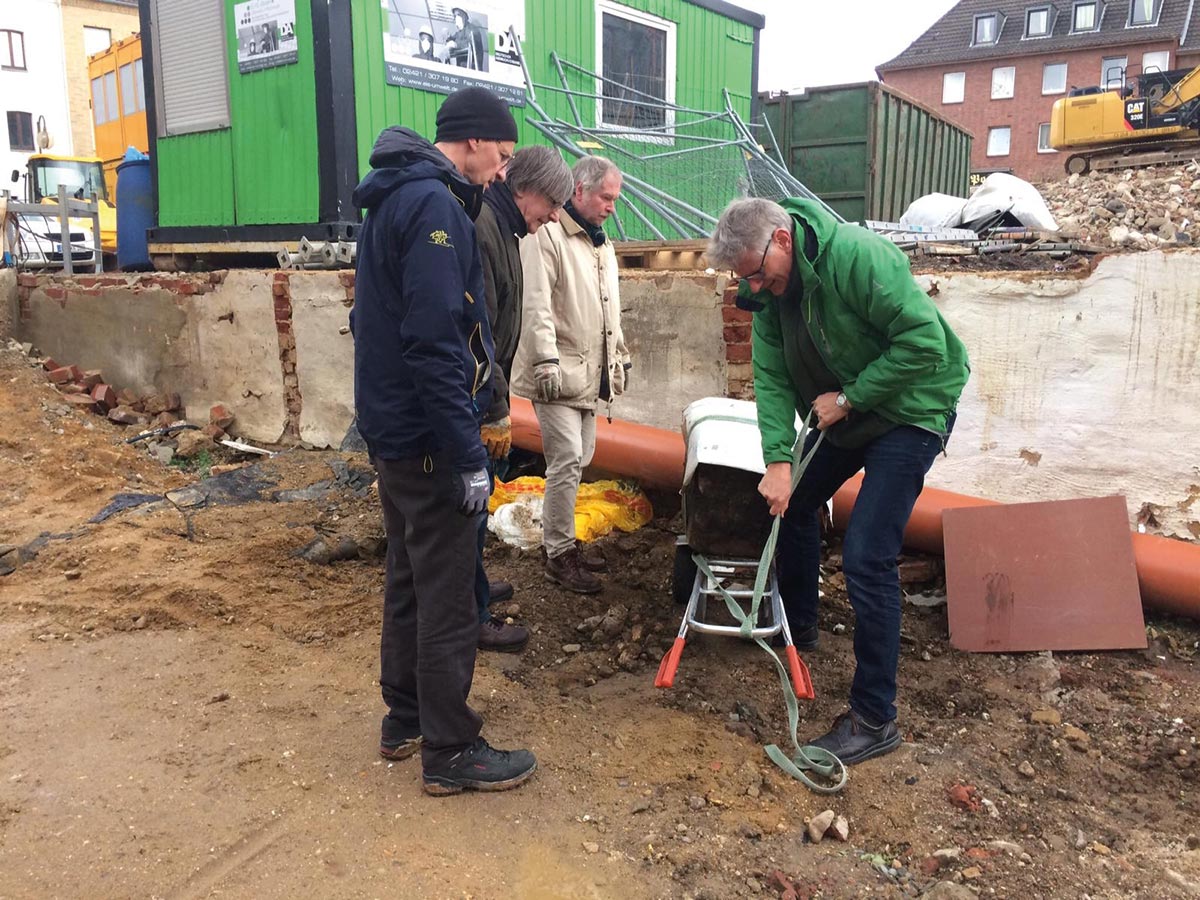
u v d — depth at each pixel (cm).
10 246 1036
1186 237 1069
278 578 440
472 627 273
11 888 234
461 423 244
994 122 4706
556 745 308
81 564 450
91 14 3359
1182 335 404
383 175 251
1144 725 331
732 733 323
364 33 679
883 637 302
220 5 739
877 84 928
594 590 438
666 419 535
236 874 241
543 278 395
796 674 324
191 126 784
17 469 592
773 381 333
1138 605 381
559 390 400
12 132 3256
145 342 741
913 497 307
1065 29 4559
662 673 325
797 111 985
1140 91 2183
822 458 339
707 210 834
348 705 331
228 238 775
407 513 262
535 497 511
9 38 3203
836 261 286
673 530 507
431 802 274
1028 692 357
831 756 294
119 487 574
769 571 373
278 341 653
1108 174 2006
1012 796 291
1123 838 271
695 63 921
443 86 729
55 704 328
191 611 404
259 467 594
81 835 255
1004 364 445
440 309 239
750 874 249
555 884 242
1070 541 396
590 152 799
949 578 407
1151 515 423
